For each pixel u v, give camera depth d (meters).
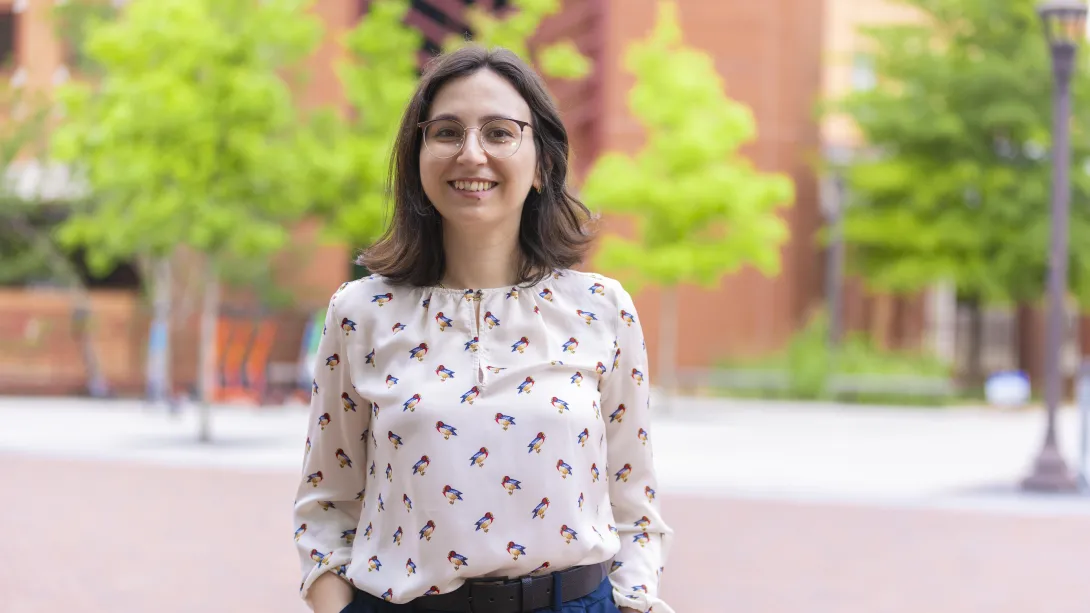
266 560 8.46
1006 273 28.73
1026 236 28.06
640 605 2.62
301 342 25.14
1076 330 32.72
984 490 12.57
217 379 22.84
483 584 2.48
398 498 2.52
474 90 2.60
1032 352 33.12
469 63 2.62
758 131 29.38
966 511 11.35
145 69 16.05
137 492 11.59
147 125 15.53
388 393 2.54
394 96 20.28
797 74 30.28
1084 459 13.40
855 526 10.35
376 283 2.66
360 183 19.55
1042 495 12.30
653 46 23.31
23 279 27.20
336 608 2.62
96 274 26.83
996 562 8.91
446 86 2.62
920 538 9.87
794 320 29.89
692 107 23.03
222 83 15.65
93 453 14.59
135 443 15.74
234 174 15.98
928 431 20.12
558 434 2.51
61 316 25.64
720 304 28.95
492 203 2.58
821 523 10.47
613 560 2.69
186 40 15.53
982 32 29.17
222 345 22.86
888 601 7.54
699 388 28.38
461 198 2.58
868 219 28.75
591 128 29.50
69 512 10.39
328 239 19.86
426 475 2.48
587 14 29.27
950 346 33.09
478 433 2.49
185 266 25.42
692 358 28.95
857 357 27.64
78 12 25.73
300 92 21.09
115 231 16.72
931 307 32.97
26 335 25.62
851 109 28.94
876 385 26.58
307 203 18.00
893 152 29.41
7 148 25.23
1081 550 9.46
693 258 22.56
